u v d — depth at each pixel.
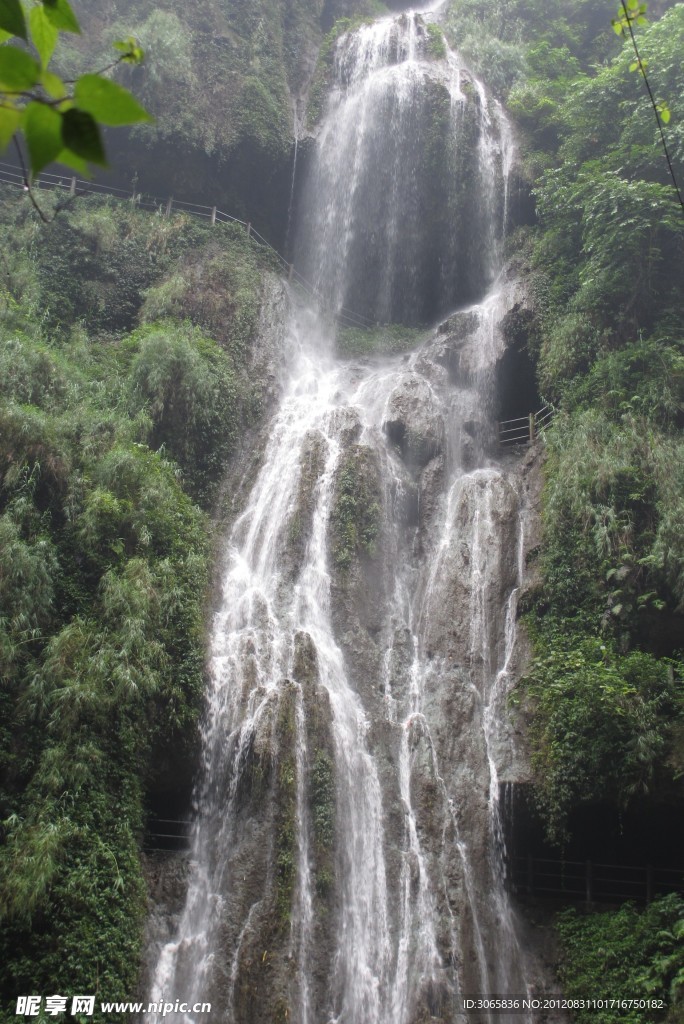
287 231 24.91
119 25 23.12
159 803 13.04
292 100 25.67
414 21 27.20
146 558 13.91
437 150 24.00
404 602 16.56
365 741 14.01
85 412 15.05
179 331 18.69
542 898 13.72
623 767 12.93
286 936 11.33
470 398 20.47
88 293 19.34
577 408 17.78
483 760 13.98
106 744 11.87
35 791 10.95
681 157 18.22
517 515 16.98
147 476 14.86
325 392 20.75
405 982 11.91
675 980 11.61
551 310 20.17
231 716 13.25
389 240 24.58
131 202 21.28
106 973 10.27
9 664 11.59
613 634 14.42
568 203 20.14
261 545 16.44
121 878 10.88
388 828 13.25
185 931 11.59
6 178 20.42
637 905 13.45
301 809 12.53
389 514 17.44
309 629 15.11
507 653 15.25
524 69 26.47
